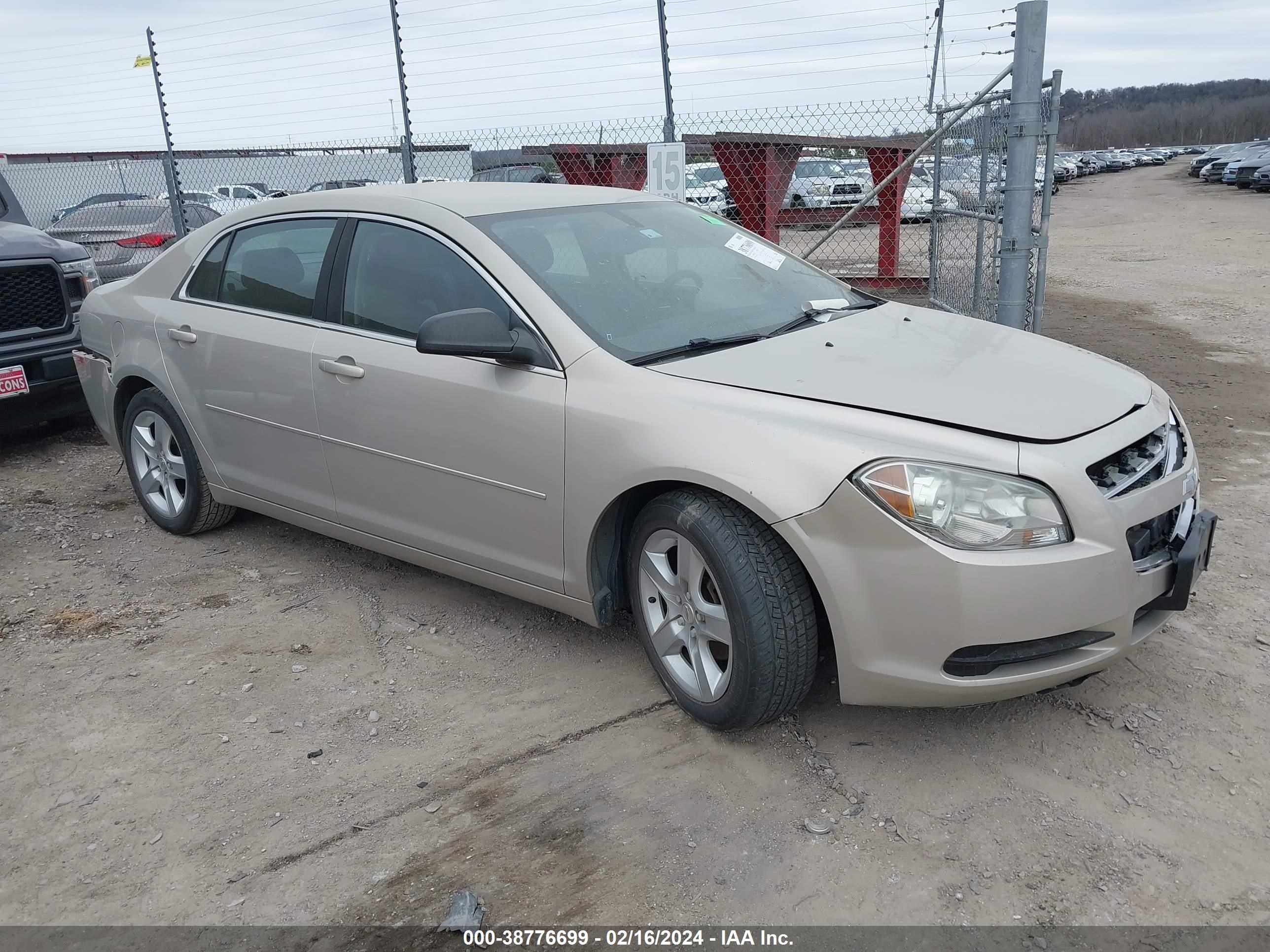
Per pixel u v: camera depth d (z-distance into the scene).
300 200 3.92
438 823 2.60
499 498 3.21
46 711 3.21
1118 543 2.46
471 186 3.85
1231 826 2.47
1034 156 5.76
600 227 3.58
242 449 4.09
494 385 3.14
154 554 4.48
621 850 2.47
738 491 2.59
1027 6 5.54
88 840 2.59
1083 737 2.85
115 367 4.54
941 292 9.16
